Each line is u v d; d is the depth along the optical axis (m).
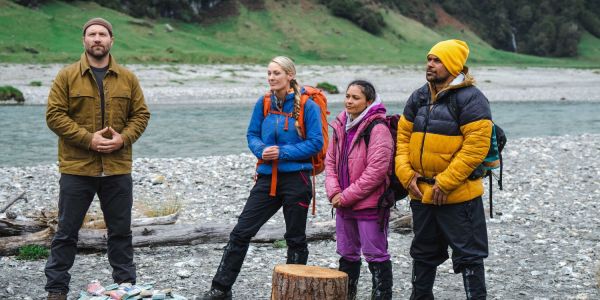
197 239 8.17
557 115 36.25
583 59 147.12
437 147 5.06
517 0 163.50
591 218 10.47
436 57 5.03
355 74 65.75
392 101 43.44
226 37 102.44
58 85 5.57
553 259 7.97
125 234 5.95
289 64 5.81
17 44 63.41
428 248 5.38
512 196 12.28
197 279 6.98
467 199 5.08
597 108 41.31
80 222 5.74
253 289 6.69
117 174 5.75
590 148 19.17
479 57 121.00
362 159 5.58
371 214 5.59
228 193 12.33
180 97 41.00
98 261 7.48
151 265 7.44
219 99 40.84
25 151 19.81
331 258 7.89
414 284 5.46
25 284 6.64
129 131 5.75
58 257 5.71
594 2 180.50
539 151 18.42
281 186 5.82
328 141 5.98
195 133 25.14
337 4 118.00
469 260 5.09
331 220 9.46
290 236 5.92
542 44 150.62
